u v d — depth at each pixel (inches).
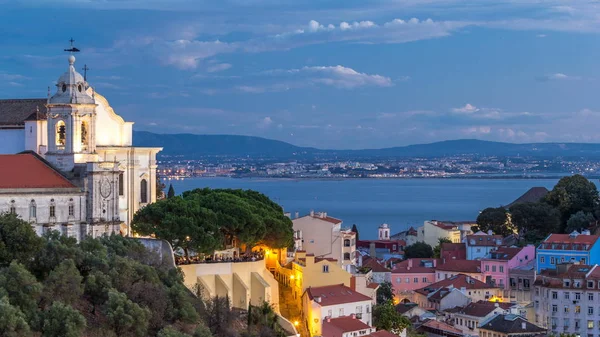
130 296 7687.0
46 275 7632.9
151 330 7647.6
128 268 7859.3
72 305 7317.9
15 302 6884.8
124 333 7303.2
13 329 6466.5
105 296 7509.8
